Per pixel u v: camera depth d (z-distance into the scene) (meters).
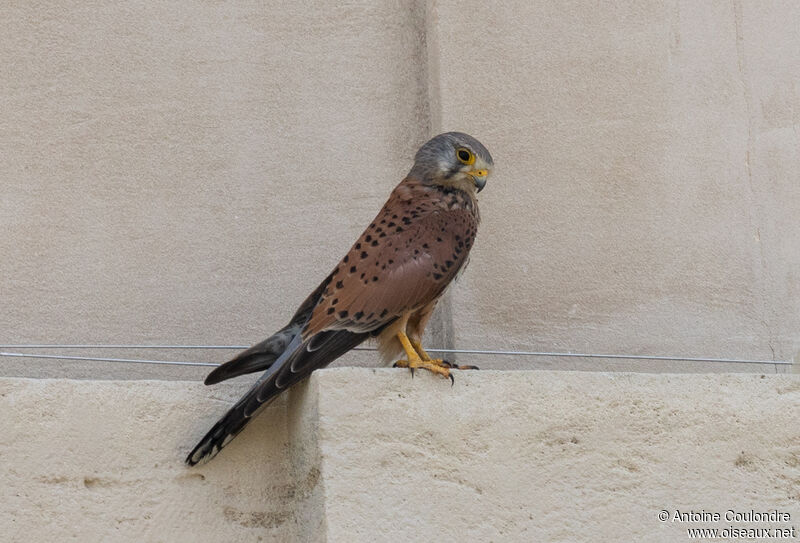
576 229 9.56
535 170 9.65
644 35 10.00
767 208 9.75
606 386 8.22
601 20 10.00
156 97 9.62
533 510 7.89
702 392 8.30
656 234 9.62
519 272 9.43
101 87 9.57
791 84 10.01
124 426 7.99
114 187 9.38
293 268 9.41
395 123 9.85
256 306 9.30
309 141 9.71
